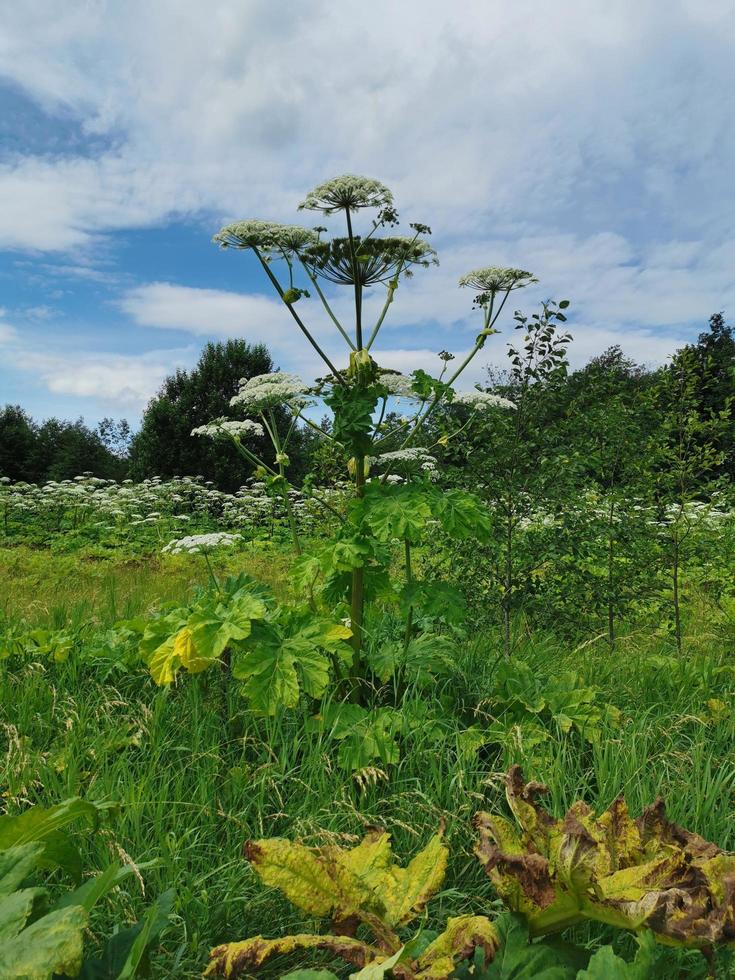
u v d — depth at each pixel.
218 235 3.75
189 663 3.61
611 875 1.69
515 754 3.14
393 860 2.55
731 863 1.66
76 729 3.38
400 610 3.83
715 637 6.12
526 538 6.14
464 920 1.60
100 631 4.88
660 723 3.75
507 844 1.80
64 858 1.76
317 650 3.53
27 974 1.16
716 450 6.64
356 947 1.58
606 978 1.37
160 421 20.61
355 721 3.35
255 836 2.65
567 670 4.70
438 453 5.91
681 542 6.46
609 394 6.95
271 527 15.94
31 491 16.62
